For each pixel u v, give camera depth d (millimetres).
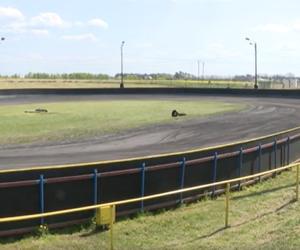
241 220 17578
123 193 17719
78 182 16641
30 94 88250
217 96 87562
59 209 16328
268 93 85312
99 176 17047
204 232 16156
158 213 18516
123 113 54281
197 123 45469
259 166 24250
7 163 26953
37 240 15289
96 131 39344
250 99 79312
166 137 37125
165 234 15977
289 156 27844
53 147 32031
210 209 19047
